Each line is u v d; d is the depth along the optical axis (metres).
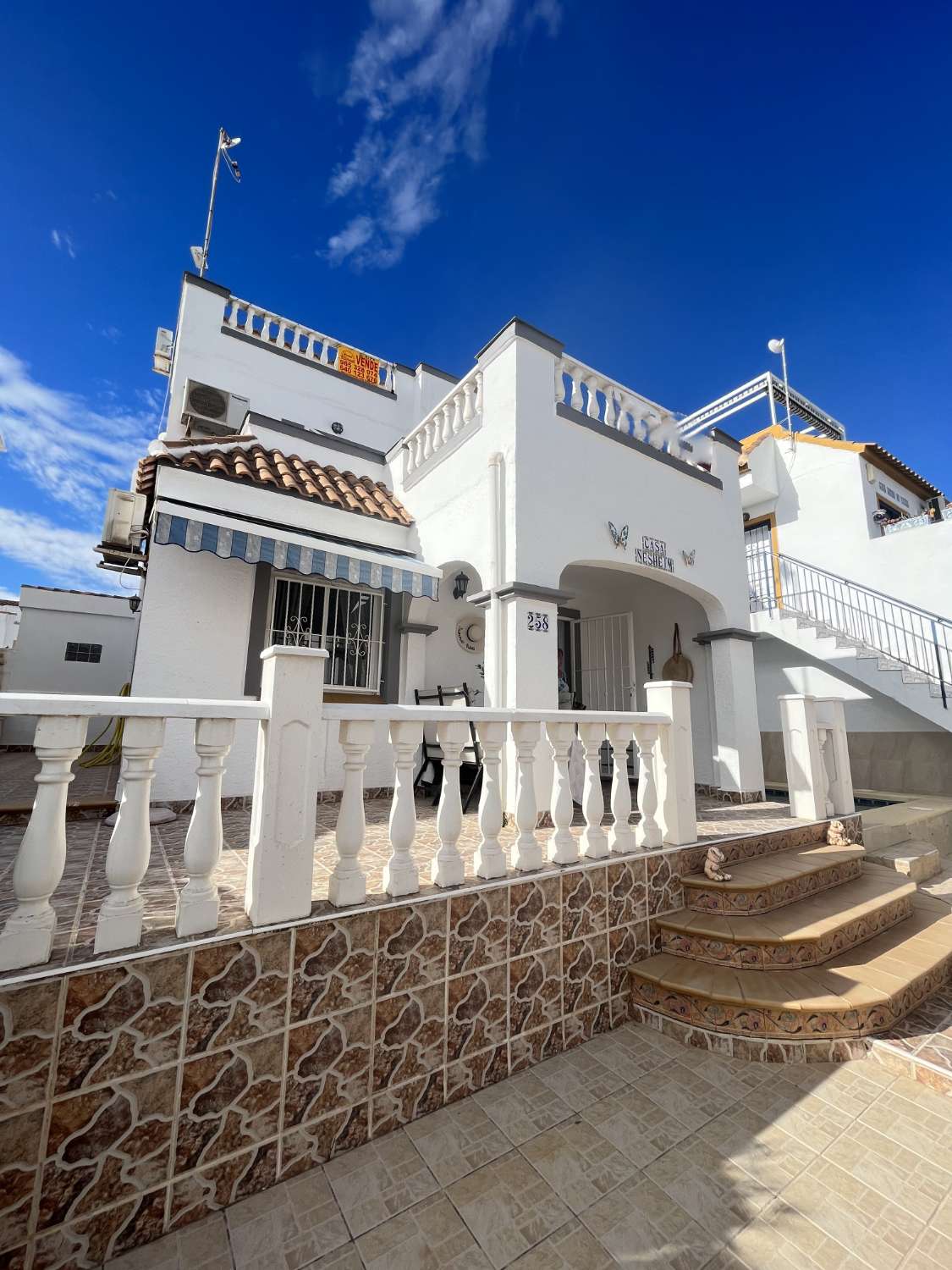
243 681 8.72
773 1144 3.58
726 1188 3.21
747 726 10.58
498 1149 3.48
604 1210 3.04
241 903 3.77
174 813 7.46
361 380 14.39
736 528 11.60
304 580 9.70
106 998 2.79
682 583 10.23
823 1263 2.73
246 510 8.66
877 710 14.71
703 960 5.31
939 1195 3.18
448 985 4.01
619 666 13.58
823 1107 3.98
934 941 5.98
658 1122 3.77
